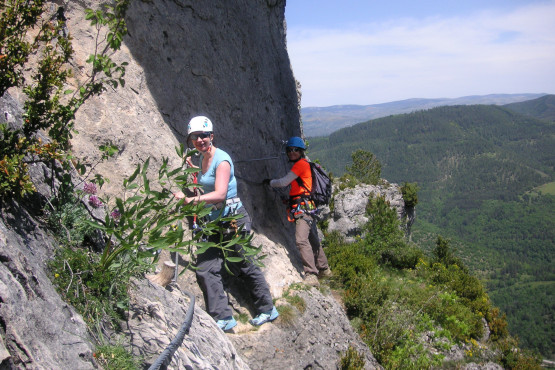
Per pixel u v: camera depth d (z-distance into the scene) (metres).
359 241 16.12
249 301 4.88
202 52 5.68
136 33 4.73
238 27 6.62
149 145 4.45
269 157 6.90
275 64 7.84
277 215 6.73
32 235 2.35
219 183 3.78
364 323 8.37
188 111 5.29
